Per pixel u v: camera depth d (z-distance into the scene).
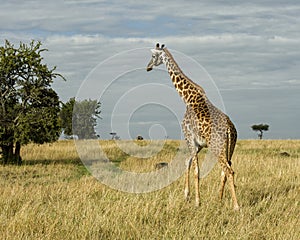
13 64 21.66
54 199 10.95
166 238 7.88
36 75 22.33
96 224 8.28
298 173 14.46
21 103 22.47
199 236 7.88
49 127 22.47
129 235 8.08
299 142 33.16
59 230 8.19
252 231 8.03
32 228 8.27
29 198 10.87
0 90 22.00
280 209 9.74
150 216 9.09
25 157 23.62
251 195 11.05
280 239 7.75
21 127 21.19
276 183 12.66
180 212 9.48
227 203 9.99
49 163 20.86
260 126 59.28
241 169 15.42
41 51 22.69
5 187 12.62
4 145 21.59
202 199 10.85
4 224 8.47
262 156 20.28
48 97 22.86
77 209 9.58
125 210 9.35
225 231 8.09
